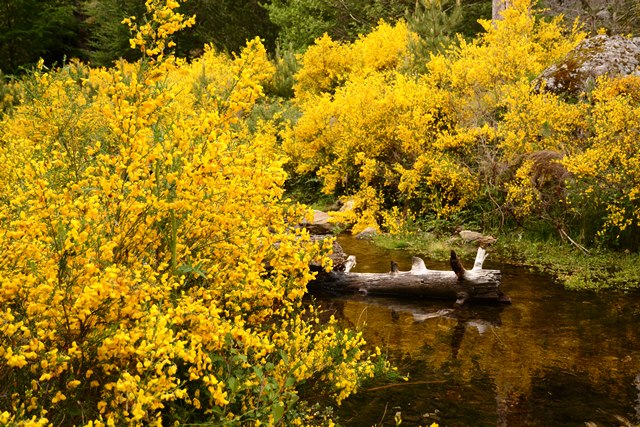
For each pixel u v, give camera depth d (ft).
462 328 19.44
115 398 8.02
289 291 10.98
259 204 11.12
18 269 8.78
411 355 17.16
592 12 57.16
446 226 33.63
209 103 11.37
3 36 88.89
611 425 13.42
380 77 41.24
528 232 31.71
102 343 8.18
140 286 8.45
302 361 10.14
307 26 76.54
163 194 9.60
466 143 34.68
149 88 10.51
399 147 37.06
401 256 28.81
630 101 31.68
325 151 41.37
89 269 8.11
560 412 13.98
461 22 56.70
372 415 13.52
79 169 11.33
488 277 22.16
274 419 8.50
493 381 15.52
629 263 26.66
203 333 8.85
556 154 30.60
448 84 39.60
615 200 27.78
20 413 7.37
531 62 39.14
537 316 20.66
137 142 9.68
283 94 58.59
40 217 8.90
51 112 12.91
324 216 35.68
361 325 19.62
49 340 8.63
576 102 36.81
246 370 9.70
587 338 18.57
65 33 95.86
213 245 10.34
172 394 7.61
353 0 75.51
